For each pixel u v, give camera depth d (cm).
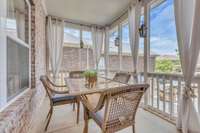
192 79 180
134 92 134
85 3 329
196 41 162
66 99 220
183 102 181
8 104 135
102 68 502
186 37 176
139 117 243
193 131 169
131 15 322
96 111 140
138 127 205
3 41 122
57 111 277
